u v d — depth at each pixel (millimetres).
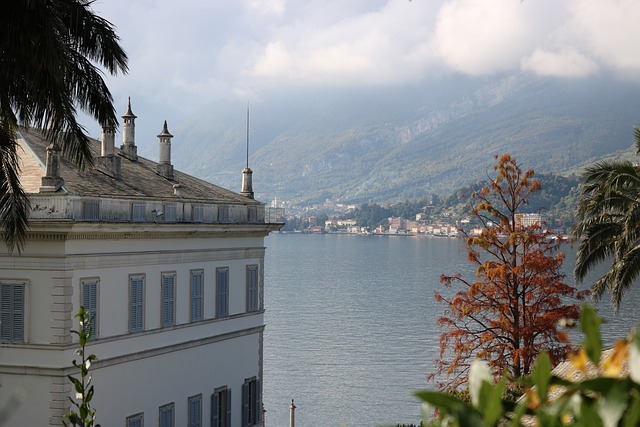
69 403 41062
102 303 43250
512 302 56250
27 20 30500
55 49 30891
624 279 44000
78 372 41562
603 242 46188
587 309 4664
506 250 57156
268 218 56812
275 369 127750
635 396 4000
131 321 45062
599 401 4008
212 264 51531
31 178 43781
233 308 53625
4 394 41500
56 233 40562
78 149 34125
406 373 122812
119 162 49094
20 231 34594
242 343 54438
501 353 55688
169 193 50688
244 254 54625
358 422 99500
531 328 54938
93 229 41750
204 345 50625
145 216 46031
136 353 45094
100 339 42812
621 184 45000
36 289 41281
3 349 41469
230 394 53156
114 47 34469
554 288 55656
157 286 47000
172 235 47781
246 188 60156
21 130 47781
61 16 34000
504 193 59594
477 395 4340
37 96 32750
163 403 47281
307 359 134625
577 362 4629
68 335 41094
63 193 41062
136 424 45250
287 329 165875
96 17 34375
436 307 196500
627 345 4355
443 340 57906
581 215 46969
